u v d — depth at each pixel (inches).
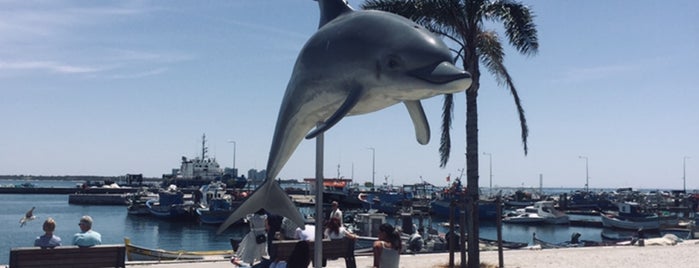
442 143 617.3
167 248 1355.8
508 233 1925.4
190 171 3754.9
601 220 2183.8
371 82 242.4
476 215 517.7
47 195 4643.2
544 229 2071.9
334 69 255.4
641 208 2271.2
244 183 3388.3
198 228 1879.9
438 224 1911.9
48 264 339.0
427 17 492.7
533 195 3897.6
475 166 517.0
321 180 342.0
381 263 339.0
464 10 496.1
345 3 273.7
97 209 2938.0
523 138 583.5
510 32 497.7
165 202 2298.2
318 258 339.0
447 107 613.0
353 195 2834.6
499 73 571.8
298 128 284.7
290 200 322.0
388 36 239.1
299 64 277.3
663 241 863.7
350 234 458.0
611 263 587.8
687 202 3245.6
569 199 3206.2
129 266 499.2
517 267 549.3
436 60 226.7
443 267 534.3
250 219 435.5
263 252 433.1
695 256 647.8
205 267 494.6
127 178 4864.7
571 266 559.5
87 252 349.7
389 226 346.0
